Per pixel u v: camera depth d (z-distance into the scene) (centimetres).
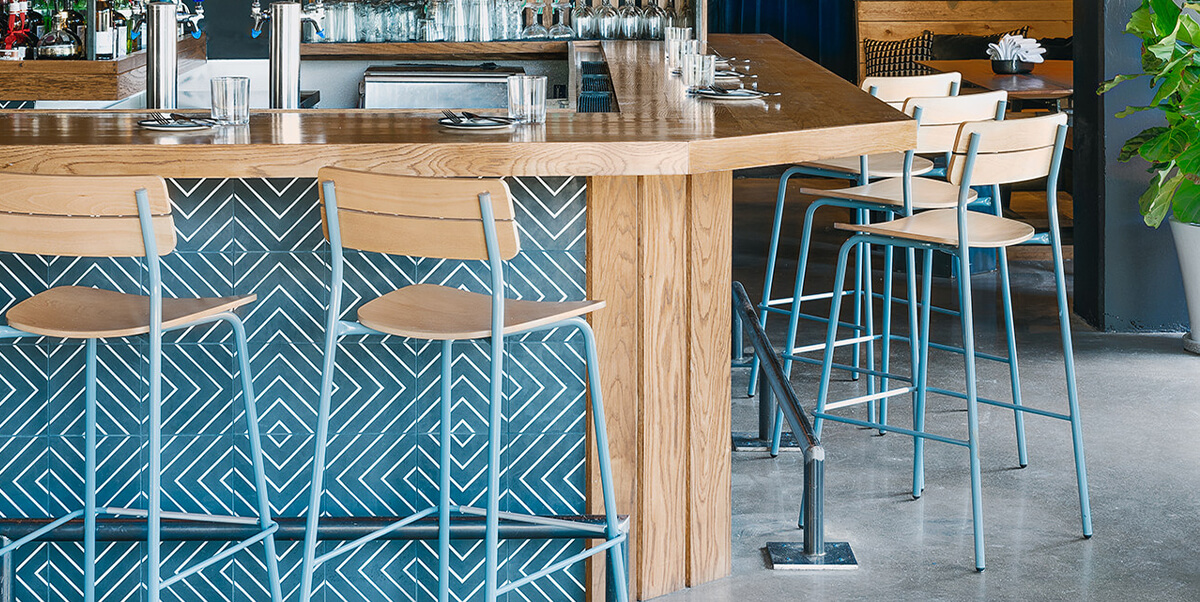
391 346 314
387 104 592
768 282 488
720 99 387
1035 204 840
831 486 409
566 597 330
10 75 402
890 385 514
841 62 1117
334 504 321
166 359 313
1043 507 391
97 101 410
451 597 328
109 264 308
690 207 315
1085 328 594
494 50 618
